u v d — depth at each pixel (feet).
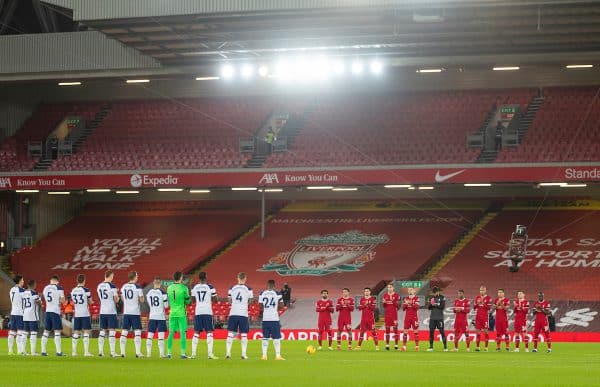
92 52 159.22
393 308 110.32
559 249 164.14
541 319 108.58
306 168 164.45
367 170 161.99
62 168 178.60
